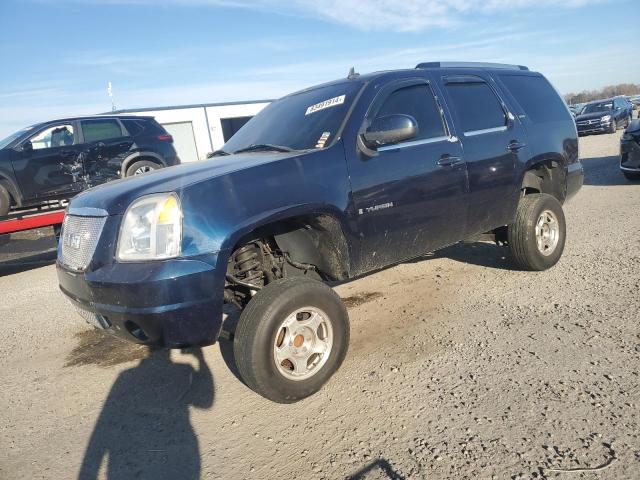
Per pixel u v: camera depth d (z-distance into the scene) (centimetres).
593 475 213
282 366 293
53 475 258
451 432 254
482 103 437
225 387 333
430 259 575
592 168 1210
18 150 793
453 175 386
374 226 338
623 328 343
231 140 439
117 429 296
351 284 517
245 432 279
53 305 563
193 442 275
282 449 259
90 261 278
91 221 289
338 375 329
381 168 341
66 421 311
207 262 263
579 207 774
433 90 399
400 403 287
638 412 251
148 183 292
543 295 423
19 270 783
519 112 465
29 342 453
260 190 288
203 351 394
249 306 286
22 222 664
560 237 485
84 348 427
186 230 262
